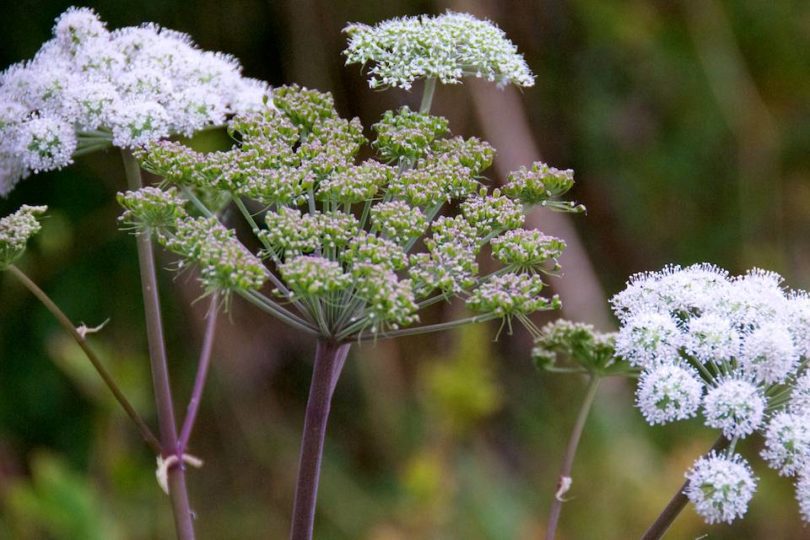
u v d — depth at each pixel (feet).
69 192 39.17
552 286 45.01
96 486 37.11
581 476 41.93
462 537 38.47
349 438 43.16
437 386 37.81
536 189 19.13
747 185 47.09
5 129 19.99
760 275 18.01
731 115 46.73
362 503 41.19
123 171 39.70
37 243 37.93
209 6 40.52
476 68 20.89
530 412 44.29
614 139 47.21
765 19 46.73
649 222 47.83
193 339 41.93
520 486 42.34
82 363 34.76
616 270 48.26
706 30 46.34
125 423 38.27
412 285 17.47
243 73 42.34
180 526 19.53
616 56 46.62
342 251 17.51
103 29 21.26
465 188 18.70
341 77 42.14
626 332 17.01
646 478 41.11
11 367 38.86
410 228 17.58
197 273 40.96
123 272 40.09
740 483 15.17
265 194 17.80
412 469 37.17
